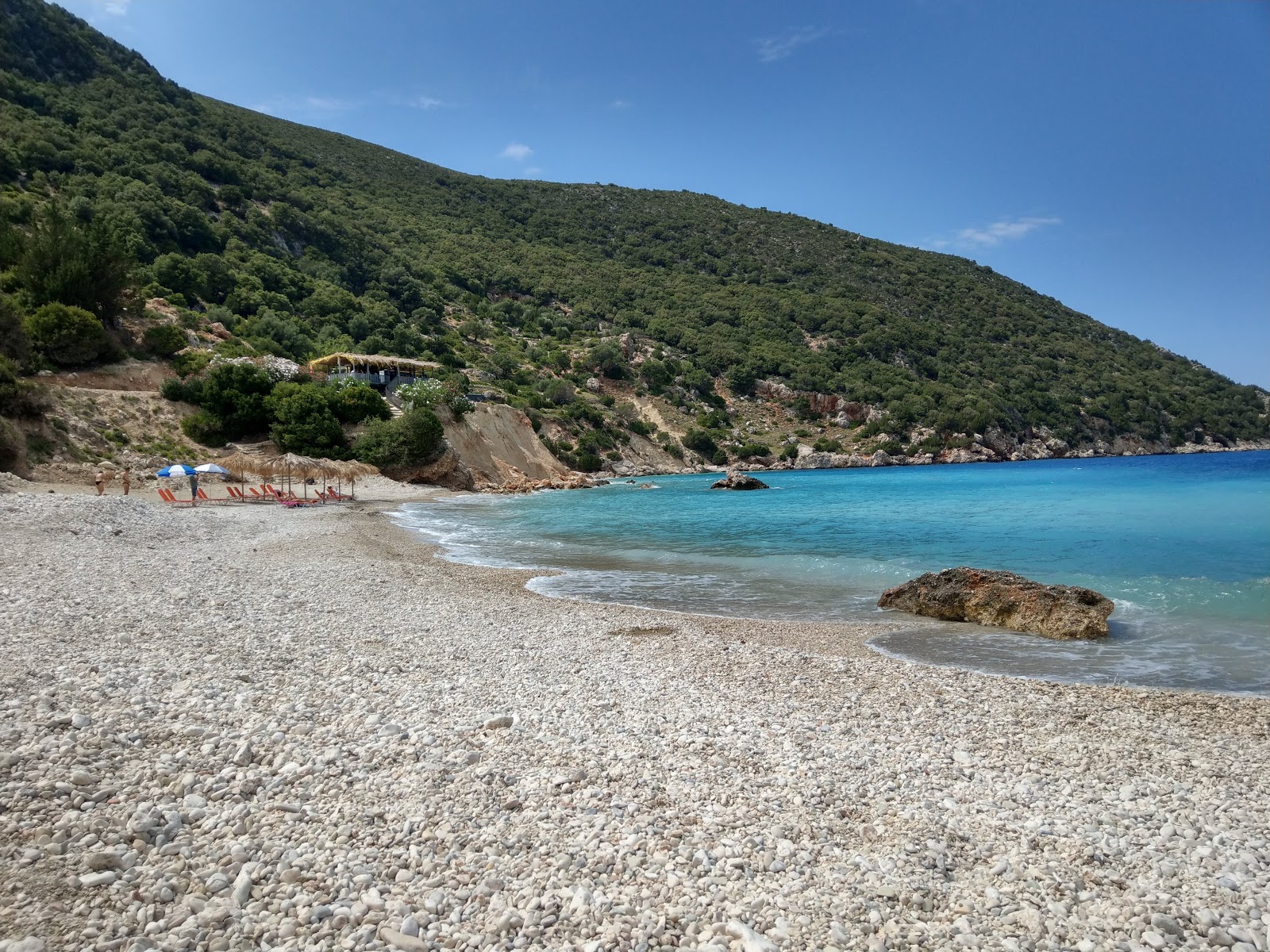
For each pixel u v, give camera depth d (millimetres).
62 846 5176
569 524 36500
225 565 18703
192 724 7473
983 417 140875
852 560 23750
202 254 94625
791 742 8383
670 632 14203
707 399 148125
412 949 4484
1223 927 4988
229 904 4781
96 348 54688
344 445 61375
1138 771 7824
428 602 16141
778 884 5410
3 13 133875
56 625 10859
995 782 7453
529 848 5762
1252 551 23609
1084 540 26984
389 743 7582
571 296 179875
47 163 97000
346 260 133375
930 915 5125
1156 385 174500
